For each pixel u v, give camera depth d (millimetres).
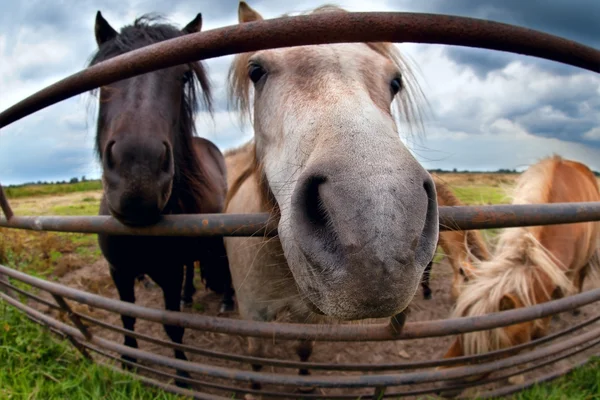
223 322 673
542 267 881
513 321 674
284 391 1002
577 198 1250
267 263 735
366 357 1198
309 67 482
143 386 853
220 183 1388
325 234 341
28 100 472
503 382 963
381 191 308
